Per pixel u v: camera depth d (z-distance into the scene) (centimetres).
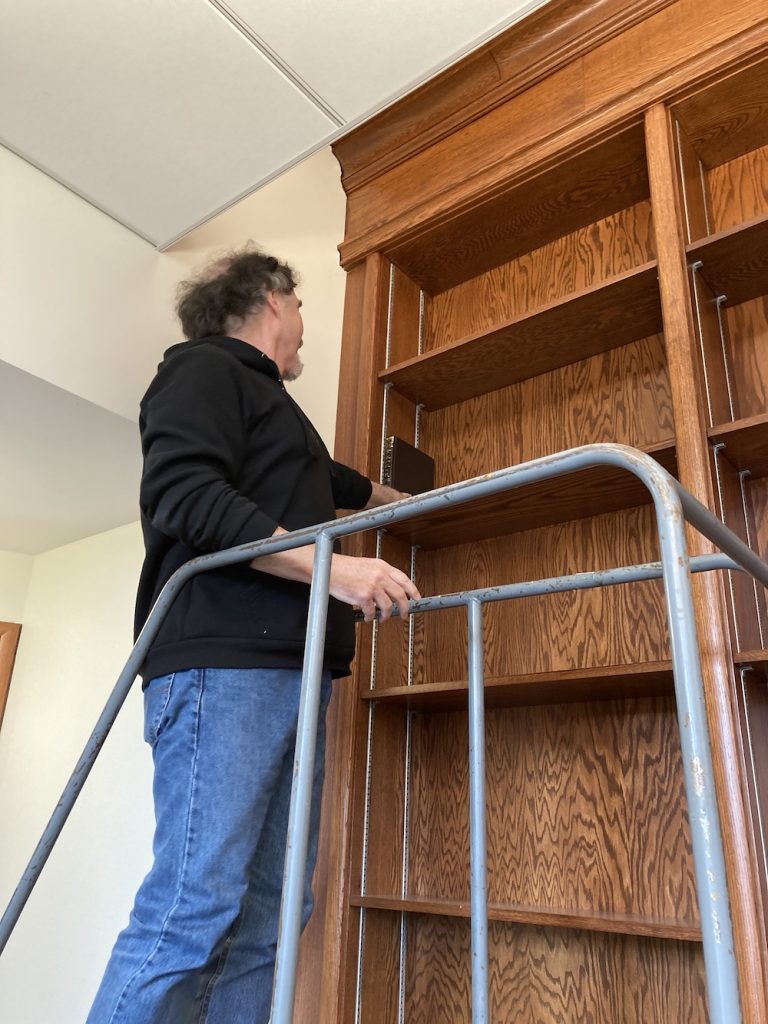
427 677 202
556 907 166
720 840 57
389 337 223
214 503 102
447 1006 173
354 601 100
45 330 191
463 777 189
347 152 242
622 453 73
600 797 169
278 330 149
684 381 156
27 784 271
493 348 200
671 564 66
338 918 169
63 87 177
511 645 193
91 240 206
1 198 190
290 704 112
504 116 211
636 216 206
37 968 235
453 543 210
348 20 167
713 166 195
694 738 60
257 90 180
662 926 132
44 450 228
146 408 122
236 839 102
